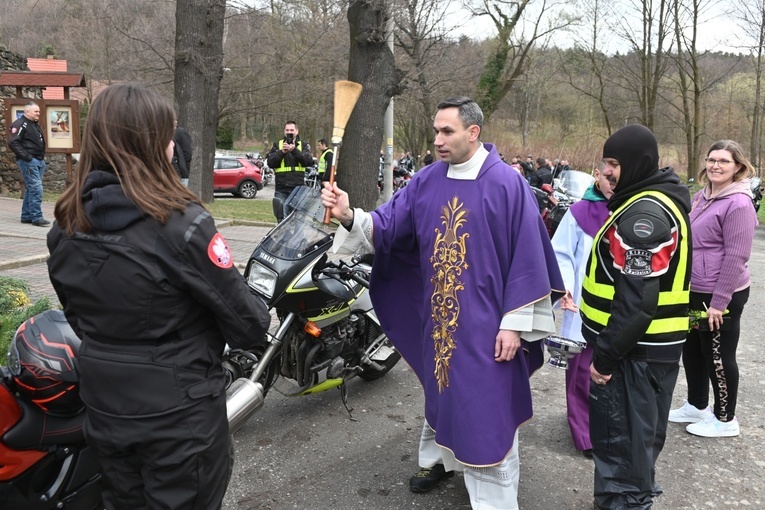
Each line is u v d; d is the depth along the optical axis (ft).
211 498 6.54
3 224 29.71
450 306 9.41
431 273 9.70
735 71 99.35
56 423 7.67
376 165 39.32
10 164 44.65
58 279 6.21
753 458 12.37
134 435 6.08
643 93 96.27
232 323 6.30
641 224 8.42
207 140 54.24
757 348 19.25
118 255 5.88
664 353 8.94
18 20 89.76
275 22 75.56
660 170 9.03
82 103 90.38
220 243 6.22
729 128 111.45
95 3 81.10
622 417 9.05
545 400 15.16
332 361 13.08
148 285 5.88
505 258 9.28
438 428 9.62
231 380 11.69
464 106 9.21
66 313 6.53
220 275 6.12
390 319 10.94
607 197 12.01
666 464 12.09
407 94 62.34
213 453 6.41
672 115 106.32
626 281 8.47
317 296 11.91
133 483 6.52
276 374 13.05
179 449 6.17
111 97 5.98
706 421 13.42
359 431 13.23
